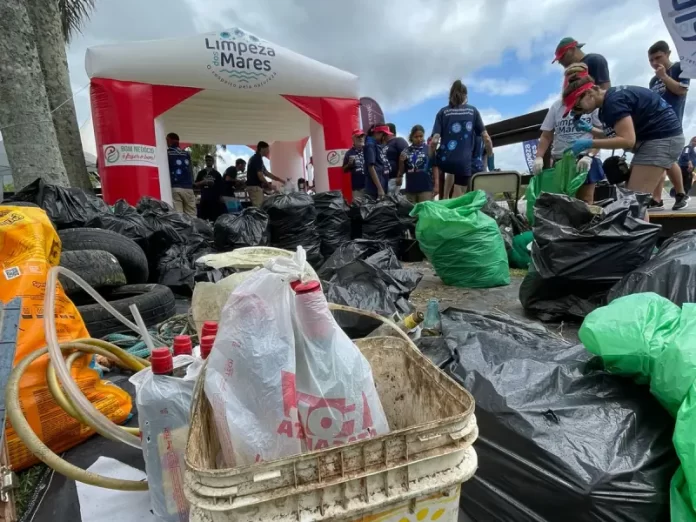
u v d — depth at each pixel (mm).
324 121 7508
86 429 1475
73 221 3225
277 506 656
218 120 10141
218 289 1812
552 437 1118
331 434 821
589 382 1317
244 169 10609
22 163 4059
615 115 3137
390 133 6805
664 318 1271
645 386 1292
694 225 3979
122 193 5809
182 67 6023
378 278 2561
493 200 4805
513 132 7062
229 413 806
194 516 656
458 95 5629
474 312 2174
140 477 1320
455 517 770
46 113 4145
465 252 3596
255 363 811
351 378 841
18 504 1229
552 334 1957
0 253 1518
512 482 1142
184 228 4039
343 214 5035
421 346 1638
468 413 753
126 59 5703
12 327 1192
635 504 1011
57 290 1553
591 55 3922
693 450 962
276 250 1930
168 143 7301
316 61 7219
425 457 720
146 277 3180
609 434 1131
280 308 842
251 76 6613
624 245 2430
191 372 1054
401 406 1078
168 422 1026
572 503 1036
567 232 2521
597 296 2533
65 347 1336
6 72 3893
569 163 3365
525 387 1275
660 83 4297
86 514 1188
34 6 5309
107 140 5723
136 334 2314
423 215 3697
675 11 3037
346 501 686
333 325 858
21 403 1284
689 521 966
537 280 2672
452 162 5703
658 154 3236
